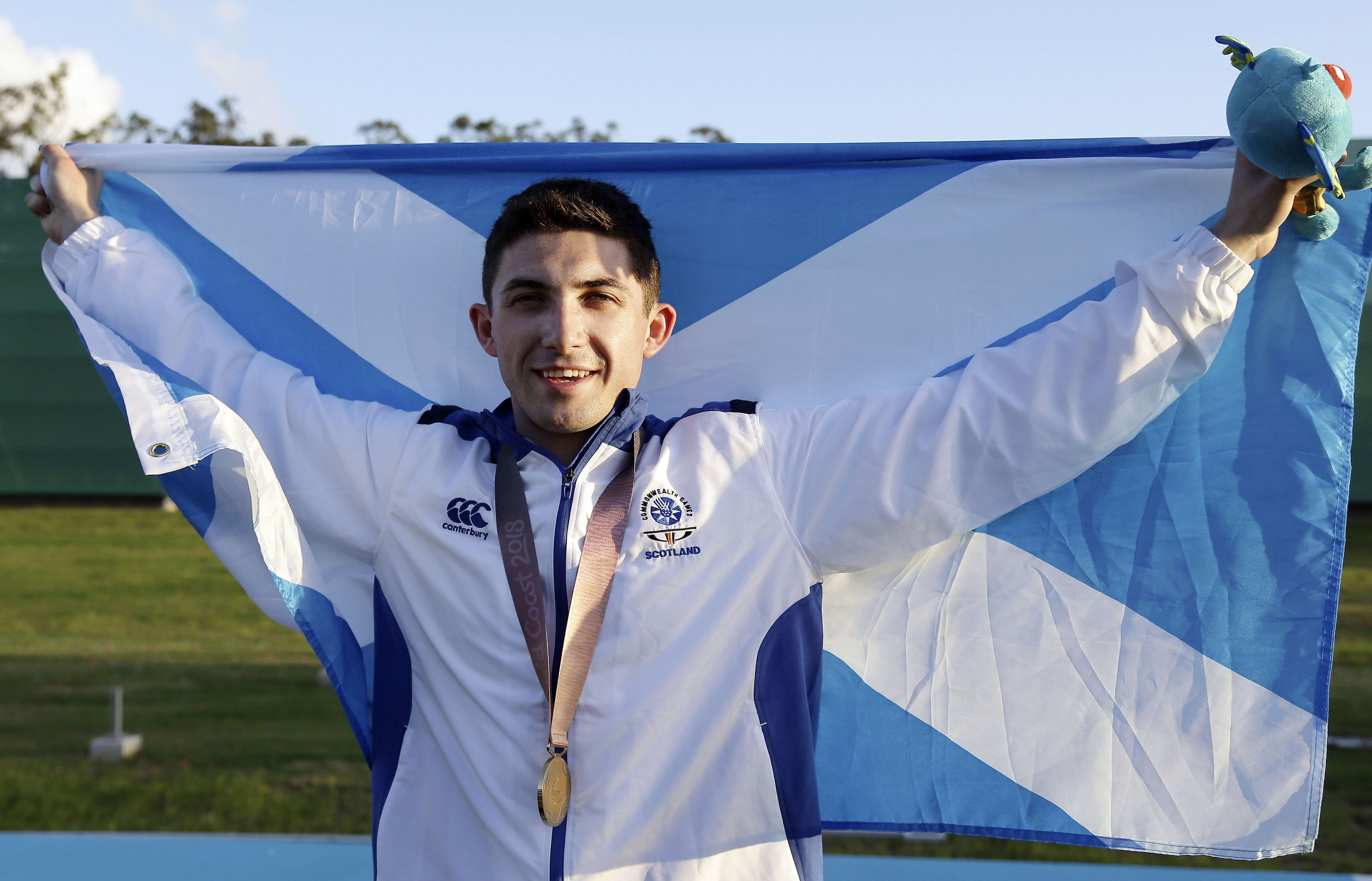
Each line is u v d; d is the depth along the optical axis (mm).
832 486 1647
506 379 1663
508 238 1658
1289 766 1753
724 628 1604
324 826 5004
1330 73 1531
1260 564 1800
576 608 1576
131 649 8641
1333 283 1805
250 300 2129
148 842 3350
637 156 2084
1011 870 3090
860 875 3051
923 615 1894
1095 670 1842
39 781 5578
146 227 2133
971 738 1874
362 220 2139
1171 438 1848
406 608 1688
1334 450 1784
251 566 1799
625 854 1520
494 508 1664
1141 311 1631
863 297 2041
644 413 1719
